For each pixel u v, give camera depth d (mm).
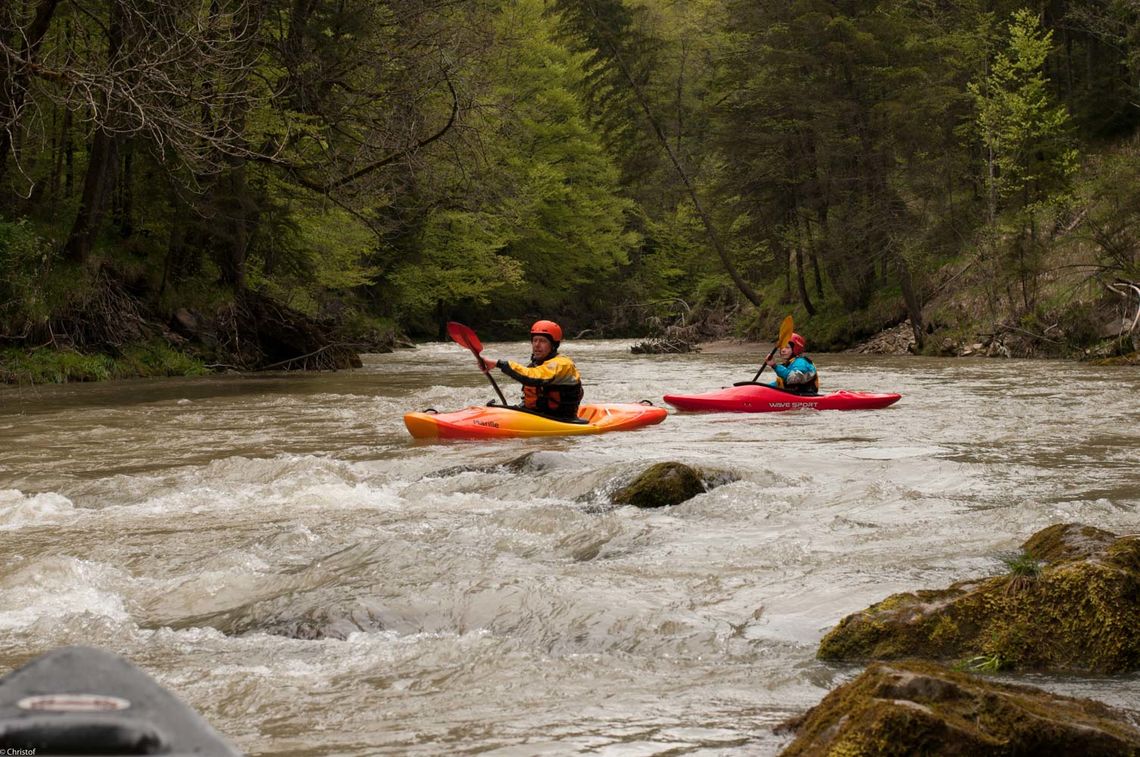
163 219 24516
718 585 4504
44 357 19797
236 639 4020
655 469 6957
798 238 35125
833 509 6375
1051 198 27703
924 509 6277
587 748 2699
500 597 4281
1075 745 2410
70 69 14602
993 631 3561
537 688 3293
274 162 19109
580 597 4242
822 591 4316
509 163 43281
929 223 31312
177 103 17344
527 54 45562
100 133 21031
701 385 18625
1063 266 25719
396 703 3154
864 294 33844
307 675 3469
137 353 21906
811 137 33875
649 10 55656
